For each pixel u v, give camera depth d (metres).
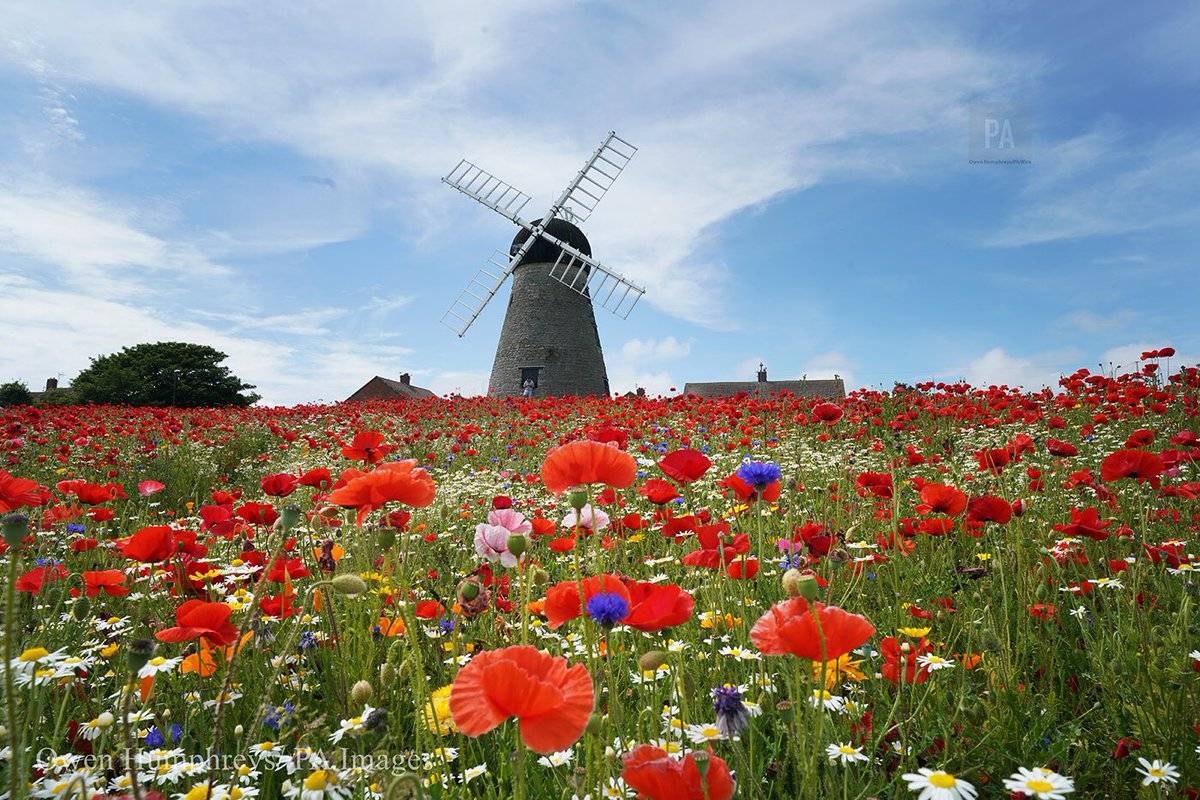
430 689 2.81
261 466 12.82
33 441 11.98
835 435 10.91
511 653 1.50
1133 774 2.37
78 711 2.81
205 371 51.19
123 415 17.84
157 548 3.18
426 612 3.06
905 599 3.60
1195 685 2.40
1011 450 4.81
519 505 6.57
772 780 2.19
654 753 1.42
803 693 2.24
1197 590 2.88
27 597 3.46
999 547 3.85
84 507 5.27
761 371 47.34
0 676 2.19
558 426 12.83
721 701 1.87
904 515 5.22
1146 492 5.09
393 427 15.41
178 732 2.48
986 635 2.73
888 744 2.42
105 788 2.08
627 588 2.03
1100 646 2.86
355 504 2.52
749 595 3.35
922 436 10.55
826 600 2.93
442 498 6.58
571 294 36.00
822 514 5.07
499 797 2.12
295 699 2.73
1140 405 9.07
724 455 8.70
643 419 12.06
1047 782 1.71
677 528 3.92
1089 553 4.09
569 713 1.40
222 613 2.33
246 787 2.09
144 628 3.45
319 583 1.99
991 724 2.45
